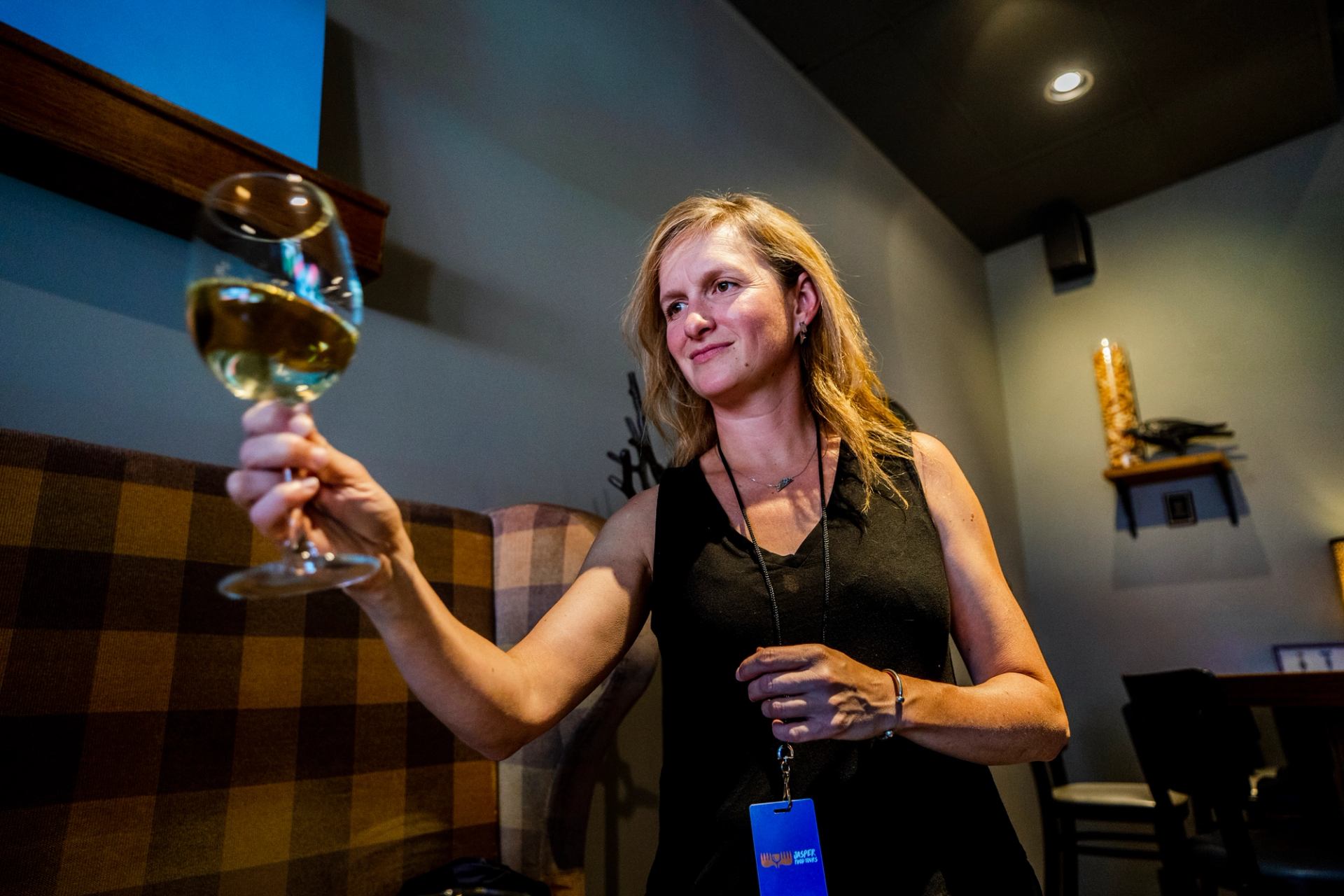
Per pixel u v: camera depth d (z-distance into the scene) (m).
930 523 1.03
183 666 0.97
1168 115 3.77
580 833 1.26
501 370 1.87
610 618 1.02
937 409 3.86
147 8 1.32
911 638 0.93
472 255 1.88
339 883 1.05
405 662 0.75
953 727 0.82
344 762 1.09
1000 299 4.79
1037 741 0.89
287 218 0.59
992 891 0.85
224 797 0.97
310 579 0.57
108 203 1.25
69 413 1.17
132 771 0.90
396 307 1.68
